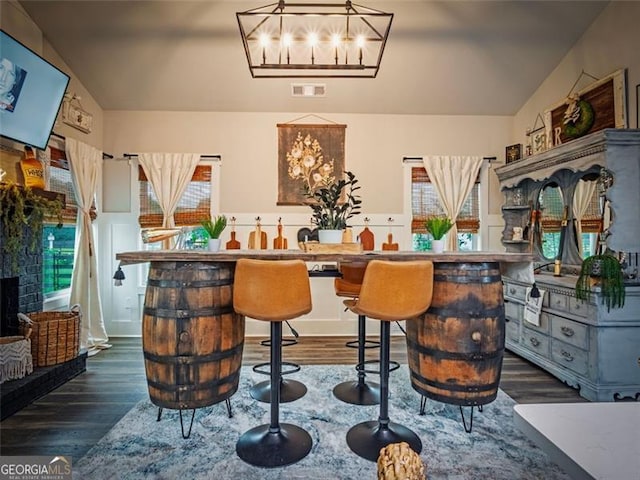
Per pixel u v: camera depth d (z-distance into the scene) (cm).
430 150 423
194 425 210
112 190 406
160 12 312
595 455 65
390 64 361
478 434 203
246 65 359
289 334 412
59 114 335
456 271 198
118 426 209
